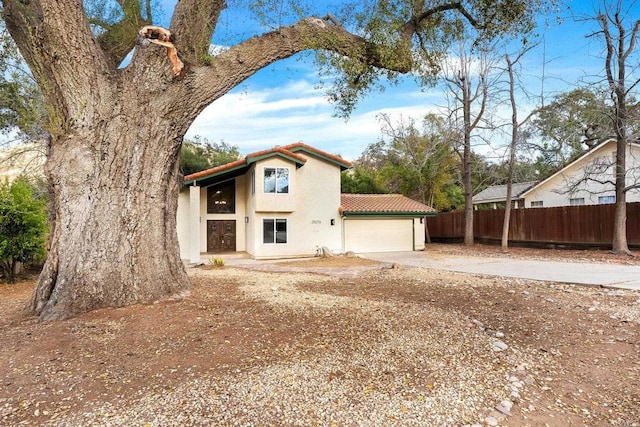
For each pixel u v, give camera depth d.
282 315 5.57
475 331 5.02
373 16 6.84
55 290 5.49
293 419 2.88
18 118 10.29
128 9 6.71
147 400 3.09
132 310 5.47
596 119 14.70
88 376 3.49
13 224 9.77
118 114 5.80
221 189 18.91
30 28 5.23
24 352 3.99
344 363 3.89
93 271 5.57
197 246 14.94
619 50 13.45
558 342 4.69
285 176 17.02
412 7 7.08
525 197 22.84
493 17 7.03
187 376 3.53
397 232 19.77
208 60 6.02
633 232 14.84
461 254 17.06
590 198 18.78
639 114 13.67
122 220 5.84
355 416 2.95
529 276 9.80
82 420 2.80
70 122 5.63
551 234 17.67
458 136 20.45
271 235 17.11
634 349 4.43
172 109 6.05
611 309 6.21
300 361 3.91
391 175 26.56
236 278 9.73
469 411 3.06
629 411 3.11
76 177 5.66
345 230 18.83
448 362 3.99
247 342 4.40
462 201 28.47
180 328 4.80
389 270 11.66
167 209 6.45
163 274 6.21
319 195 18.23
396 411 3.03
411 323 5.29
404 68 7.38
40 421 2.78
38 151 13.03
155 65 5.75
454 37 8.08
